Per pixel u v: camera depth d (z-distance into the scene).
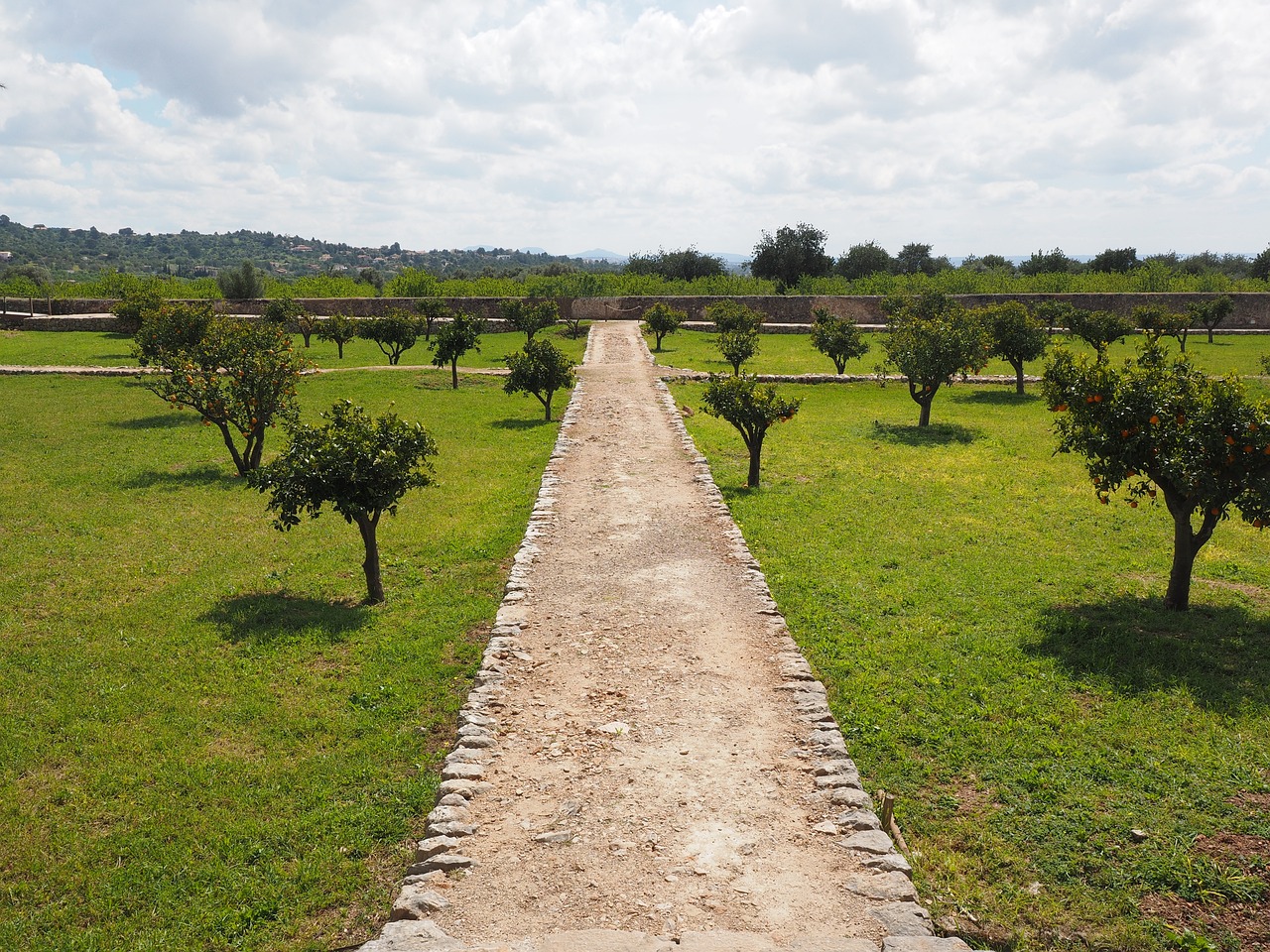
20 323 40.66
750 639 8.75
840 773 6.27
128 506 14.07
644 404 24.03
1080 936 4.98
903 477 16.11
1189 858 5.53
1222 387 9.25
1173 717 7.29
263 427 16.30
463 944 4.46
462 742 6.72
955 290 51.50
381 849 5.77
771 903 4.88
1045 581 10.66
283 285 55.28
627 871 5.20
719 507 13.59
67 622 9.44
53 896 5.30
